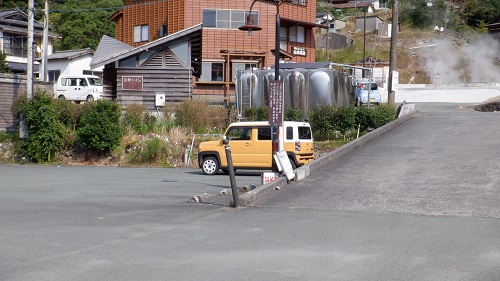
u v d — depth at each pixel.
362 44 69.31
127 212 10.92
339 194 12.01
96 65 32.34
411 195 11.55
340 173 14.21
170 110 26.55
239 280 6.26
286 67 28.95
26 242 8.22
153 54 32.56
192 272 6.59
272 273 6.52
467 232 8.57
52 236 8.62
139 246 7.92
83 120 25.23
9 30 48.31
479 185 12.11
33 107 25.73
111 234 8.75
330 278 6.31
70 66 48.22
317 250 7.59
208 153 19.62
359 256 7.24
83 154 25.52
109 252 7.57
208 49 36.75
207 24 37.09
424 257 7.16
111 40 38.00
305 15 43.06
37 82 28.80
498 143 17.09
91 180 17.97
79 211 11.15
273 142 13.78
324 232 8.73
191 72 32.59
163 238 8.42
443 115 24.77
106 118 24.78
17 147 26.36
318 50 64.06
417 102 38.31
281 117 13.26
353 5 91.69
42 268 6.79
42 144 25.73
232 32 37.06
